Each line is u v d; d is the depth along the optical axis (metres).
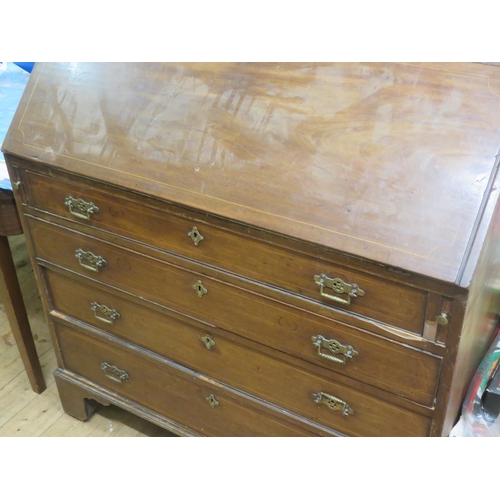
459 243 1.00
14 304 1.78
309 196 1.12
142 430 1.87
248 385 1.43
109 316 1.58
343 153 1.12
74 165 1.34
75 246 1.50
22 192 1.49
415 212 1.04
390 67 1.14
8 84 1.95
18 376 2.04
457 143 1.05
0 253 1.68
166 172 1.25
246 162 1.19
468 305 1.02
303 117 1.17
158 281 1.40
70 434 1.84
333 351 1.20
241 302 1.29
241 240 1.20
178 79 1.31
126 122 1.33
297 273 1.17
